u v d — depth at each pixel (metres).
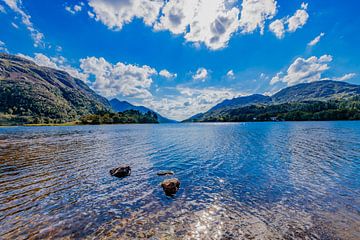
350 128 78.06
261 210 11.14
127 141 46.62
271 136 53.97
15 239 8.58
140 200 12.66
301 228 9.30
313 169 19.55
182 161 24.09
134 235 8.87
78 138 54.53
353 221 9.85
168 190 14.01
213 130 90.19
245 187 14.88
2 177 17.52
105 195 13.51
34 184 15.70
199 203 12.14
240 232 9.02
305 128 84.12
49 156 27.38
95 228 9.45
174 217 10.46
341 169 19.31
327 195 13.09
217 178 17.20
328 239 8.48
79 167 21.23
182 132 80.19
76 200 12.68
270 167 20.59
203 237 8.68
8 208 11.50
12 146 37.50
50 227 9.52
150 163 23.17
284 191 13.93
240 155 27.36
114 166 21.75
